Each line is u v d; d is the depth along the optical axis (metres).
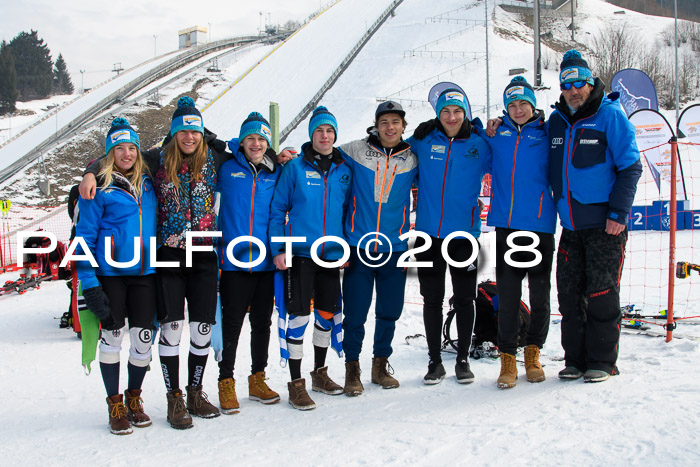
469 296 4.24
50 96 105.31
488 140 4.29
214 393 4.29
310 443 3.18
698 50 63.66
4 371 5.30
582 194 3.96
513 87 4.12
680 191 15.09
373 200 4.19
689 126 11.28
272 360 5.27
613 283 3.92
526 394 3.77
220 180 3.94
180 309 3.61
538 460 2.71
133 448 3.24
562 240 4.16
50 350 6.16
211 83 64.12
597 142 3.91
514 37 67.00
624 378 3.86
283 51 71.00
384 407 3.75
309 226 3.98
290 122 47.09
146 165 3.63
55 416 3.92
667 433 2.82
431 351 4.29
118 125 3.52
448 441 3.04
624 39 59.62
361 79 56.88
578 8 85.44
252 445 3.20
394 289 4.28
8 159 43.12
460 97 4.19
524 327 4.94
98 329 3.62
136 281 3.54
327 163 4.07
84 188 3.33
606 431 2.95
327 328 4.16
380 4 84.94
